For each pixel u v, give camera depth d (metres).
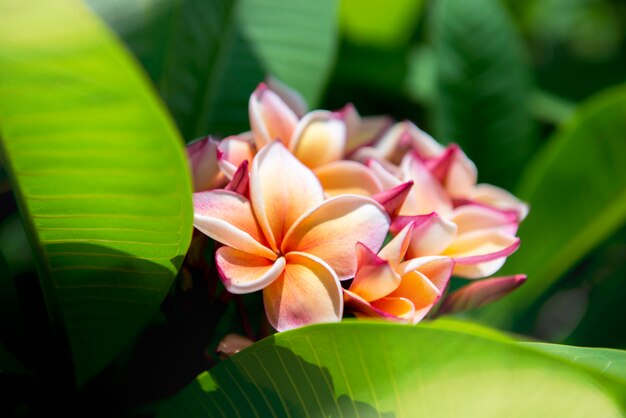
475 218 0.59
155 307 0.56
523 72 0.83
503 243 0.59
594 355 0.54
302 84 0.74
